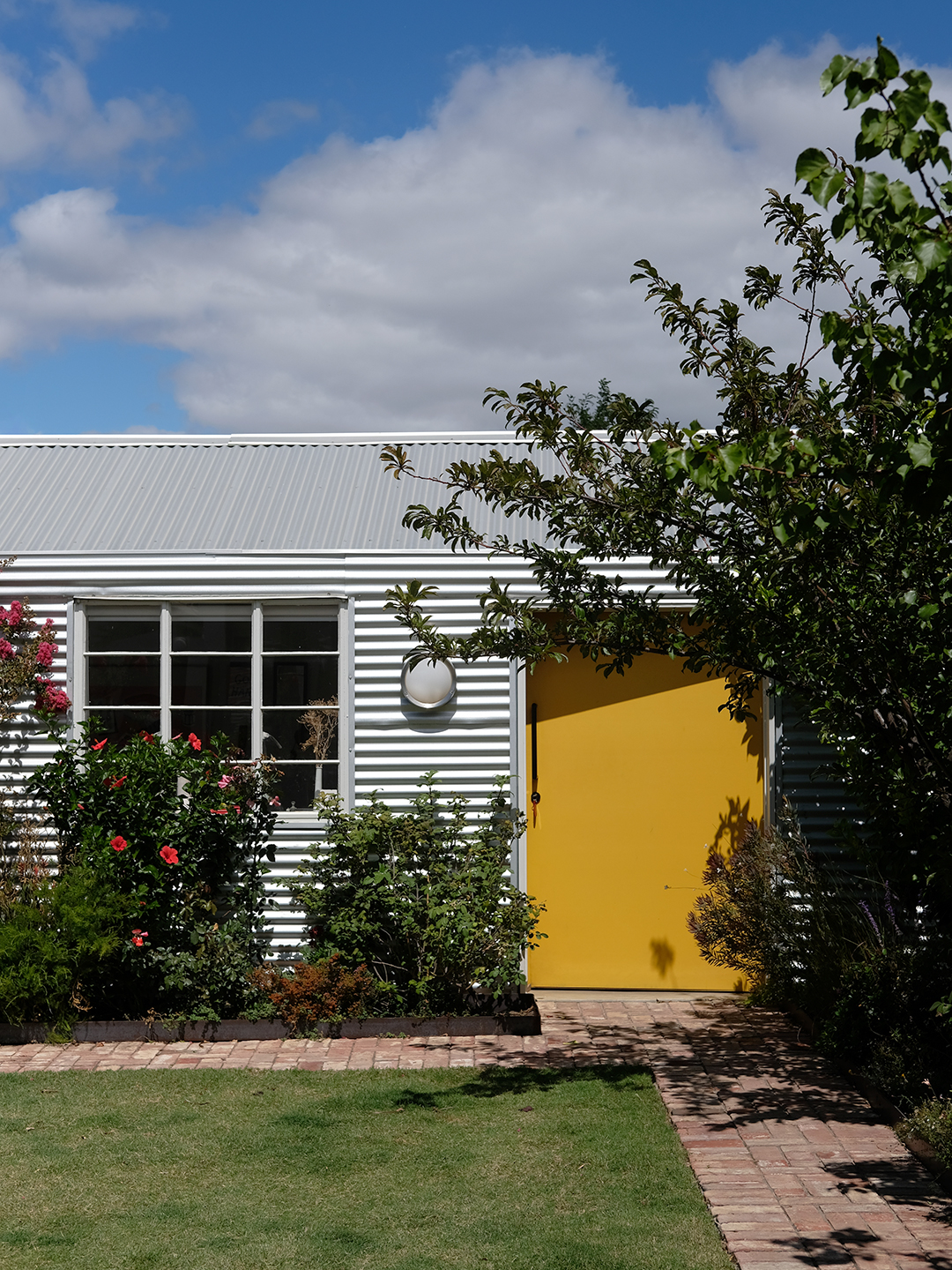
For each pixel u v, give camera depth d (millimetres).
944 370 3361
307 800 8484
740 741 8703
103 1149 5590
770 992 8008
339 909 7996
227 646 8586
